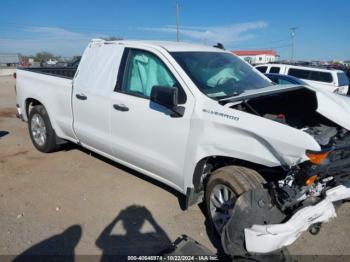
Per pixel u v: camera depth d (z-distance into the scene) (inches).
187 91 132.0
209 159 131.7
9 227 135.9
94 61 174.6
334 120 128.1
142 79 150.3
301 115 147.7
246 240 105.0
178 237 124.1
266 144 109.4
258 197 109.0
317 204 109.6
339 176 112.3
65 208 152.0
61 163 205.8
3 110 406.3
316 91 135.9
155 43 156.2
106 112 162.1
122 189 171.6
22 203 155.8
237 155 117.3
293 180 104.3
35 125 221.5
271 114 145.9
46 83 203.5
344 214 149.8
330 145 108.7
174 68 138.2
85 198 161.6
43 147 218.1
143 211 150.9
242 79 153.0
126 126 153.4
